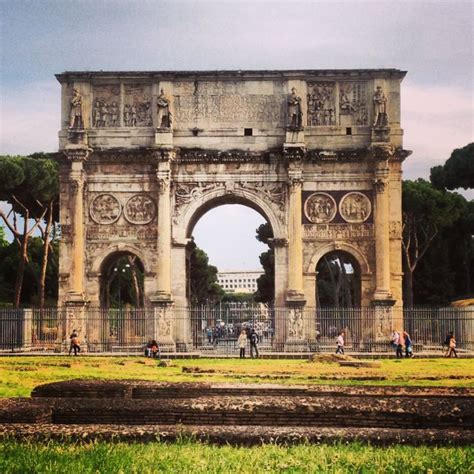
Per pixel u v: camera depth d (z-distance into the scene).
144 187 69.12
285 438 17.42
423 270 105.88
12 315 68.62
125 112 69.50
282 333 66.62
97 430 17.66
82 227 68.25
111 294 126.44
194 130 69.12
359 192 68.62
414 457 15.84
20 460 15.41
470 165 97.38
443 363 53.12
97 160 69.19
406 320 69.94
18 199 95.06
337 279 131.12
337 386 25.17
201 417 20.05
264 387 24.94
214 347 69.56
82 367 47.56
